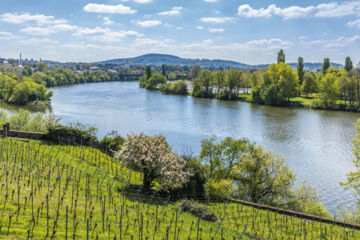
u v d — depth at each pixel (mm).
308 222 29938
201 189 37688
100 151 46312
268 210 33656
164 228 22609
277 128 100125
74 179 29344
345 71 177000
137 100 166250
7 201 19969
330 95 141000
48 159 34531
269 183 44531
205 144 48906
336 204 49844
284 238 25906
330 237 26828
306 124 106625
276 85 154125
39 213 19453
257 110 137125
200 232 23547
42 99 146750
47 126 46812
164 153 33156
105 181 31844
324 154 74312
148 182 32781
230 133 92875
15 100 139125
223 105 152250
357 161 44094
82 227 19125
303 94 188750
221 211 32250
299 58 195250
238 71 180000
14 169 27391
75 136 46562
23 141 43062
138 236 19906
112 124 102125
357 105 137375
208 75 190375
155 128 98125
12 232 16250
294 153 74750
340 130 97938
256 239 25266
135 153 32156
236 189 45719
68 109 130375
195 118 115875
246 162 45469
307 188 44469
